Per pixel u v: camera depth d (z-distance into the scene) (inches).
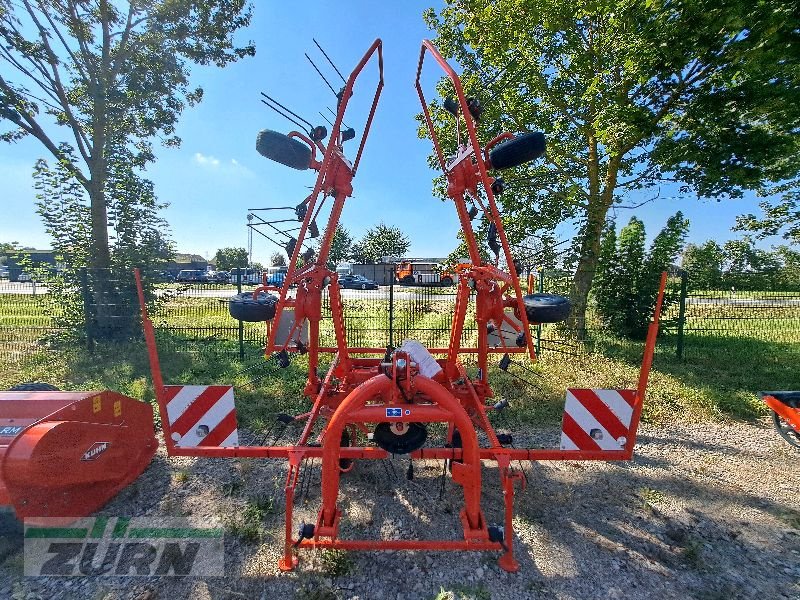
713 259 1021.2
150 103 405.7
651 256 379.9
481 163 108.2
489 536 103.0
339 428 103.0
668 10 273.0
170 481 144.4
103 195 351.6
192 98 446.3
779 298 385.1
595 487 145.1
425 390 107.0
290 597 97.8
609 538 119.6
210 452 110.8
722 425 196.4
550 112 386.6
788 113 279.7
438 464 159.6
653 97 310.3
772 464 161.2
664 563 110.1
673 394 228.7
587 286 366.0
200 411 113.6
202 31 400.5
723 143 289.9
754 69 268.5
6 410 122.5
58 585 100.1
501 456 109.6
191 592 98.9
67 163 341.7
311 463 156.0
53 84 346.0
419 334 367.2
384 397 115.6
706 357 312.7
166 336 357.4
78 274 332.2
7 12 317.4
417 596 98.4
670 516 129.8
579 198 360.8
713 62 285.6
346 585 101.3
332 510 105.0
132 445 142.4
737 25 259.4
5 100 327.9
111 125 368.2
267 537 117.7
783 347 350.6
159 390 111.4
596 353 316.2
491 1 358.3
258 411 204.2
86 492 123.1
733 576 105.7
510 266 112.9
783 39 256.8
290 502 102.8
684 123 297.4
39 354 312.2
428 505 134.0
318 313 129.0
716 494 141.4
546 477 151.3
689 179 326.6
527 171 386.9
